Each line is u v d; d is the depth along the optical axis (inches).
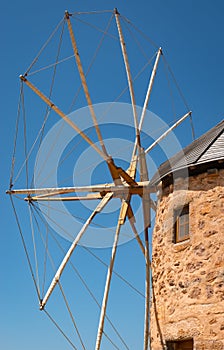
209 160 642.2
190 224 643.5
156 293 665.6
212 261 611.5
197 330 595.5
